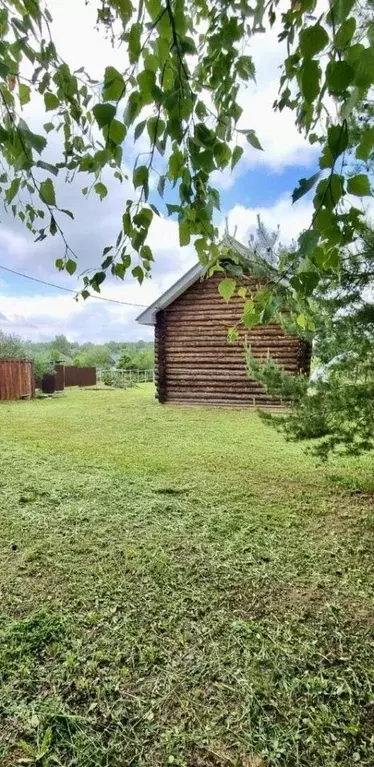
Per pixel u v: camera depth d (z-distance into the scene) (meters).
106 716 1.19
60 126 1.33
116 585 1.90
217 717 1.19
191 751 1.08
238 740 1.11
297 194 0.78
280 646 1.49
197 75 1.22
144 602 1.77
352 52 0.63
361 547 2.29
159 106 0.94
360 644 1.50
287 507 2.89
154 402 9.26
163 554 2.20
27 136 0.99
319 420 2.79
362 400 2.63
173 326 8.70
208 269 1.56
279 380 3.07
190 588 1.88
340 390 2.72
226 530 2.51
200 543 2.33
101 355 23.67
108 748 1.09
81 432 5.82
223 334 8.34
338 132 0.70
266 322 1.43
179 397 8.80
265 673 1.36
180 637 1.54
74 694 1.27
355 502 3.00
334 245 0.80
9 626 1.58
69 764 1.04
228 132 1.21
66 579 1.95
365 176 0.73
